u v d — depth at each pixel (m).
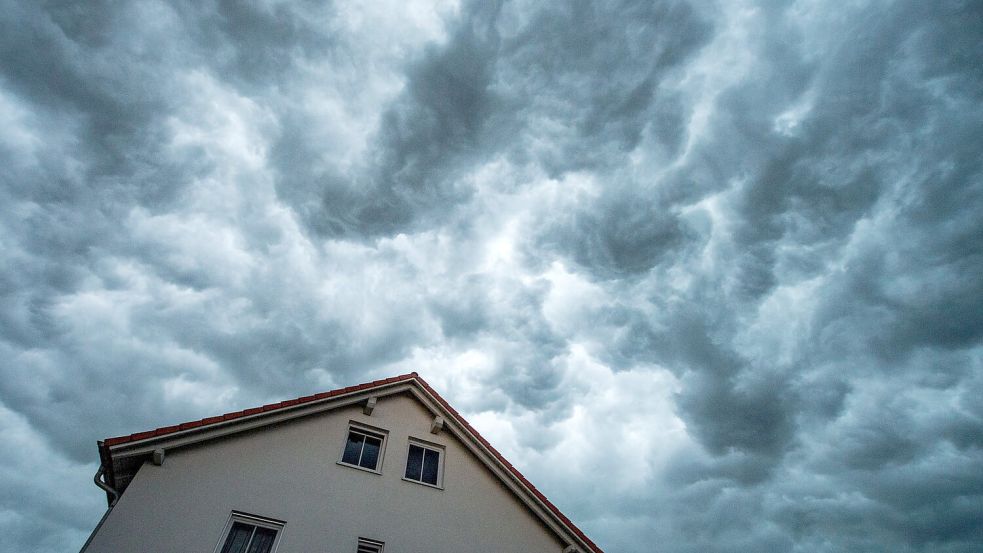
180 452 10.81
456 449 14.09
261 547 10.16
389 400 14.30
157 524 9.52
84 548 8.78
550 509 13.70
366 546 11.14
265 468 11.29
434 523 12.09
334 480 11.77
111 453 9.94
